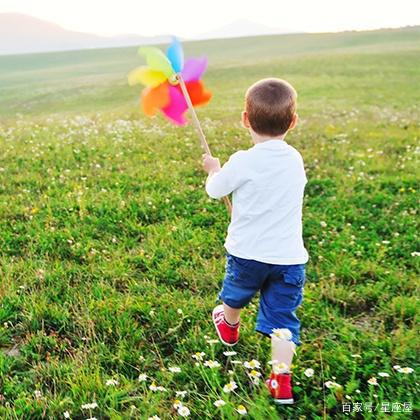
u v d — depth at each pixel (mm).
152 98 4109
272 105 3488
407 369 3600
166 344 4262
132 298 4715
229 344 4043
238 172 3504
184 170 8562
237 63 41375
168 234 6020
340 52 44156
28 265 5352
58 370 3797
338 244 5863
